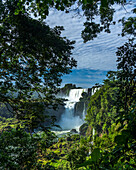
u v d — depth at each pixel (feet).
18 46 17.13
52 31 18.84
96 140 14.40
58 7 8.11
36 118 17.17
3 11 16.56
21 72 17.61
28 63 19.29
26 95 18.13
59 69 18.88
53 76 19.39
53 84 19.65
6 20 16.83
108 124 103.19
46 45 17.29
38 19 17.75
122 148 3.18
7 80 16.84
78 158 24.58
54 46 17.54
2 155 17.70
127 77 10.78
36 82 18.47
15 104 17.80
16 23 16.72
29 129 18.30
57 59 19.54
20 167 19.12
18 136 19.01
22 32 16.69
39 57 18.28
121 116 4.07
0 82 15.20
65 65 19.93
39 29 16.66
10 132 21.06
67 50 18.60
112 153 3.33
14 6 16.28
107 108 106.11
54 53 18.15
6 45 17.83
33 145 20.58
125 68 11.35
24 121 17.34
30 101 18.47
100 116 111.96
